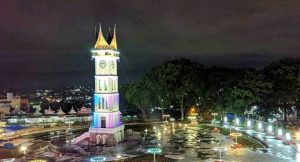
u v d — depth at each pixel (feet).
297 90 437.17
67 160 288.71
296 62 452.76
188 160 278.67
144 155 299.17
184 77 485.97
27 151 328.49
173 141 363.56
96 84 348.79
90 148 328.49
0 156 304.50
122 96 650.84
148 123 500.74
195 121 499.92
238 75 465.88
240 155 289.94
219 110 477.36
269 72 464.24
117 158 289.74
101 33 350.02
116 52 360.89
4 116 552.82
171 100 519.60
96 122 348.38
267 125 426.51
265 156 284.00
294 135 362.12
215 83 470.80
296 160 263.70
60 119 535.19
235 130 413.39
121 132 364.38
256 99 428.97
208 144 343.05
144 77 510.99
